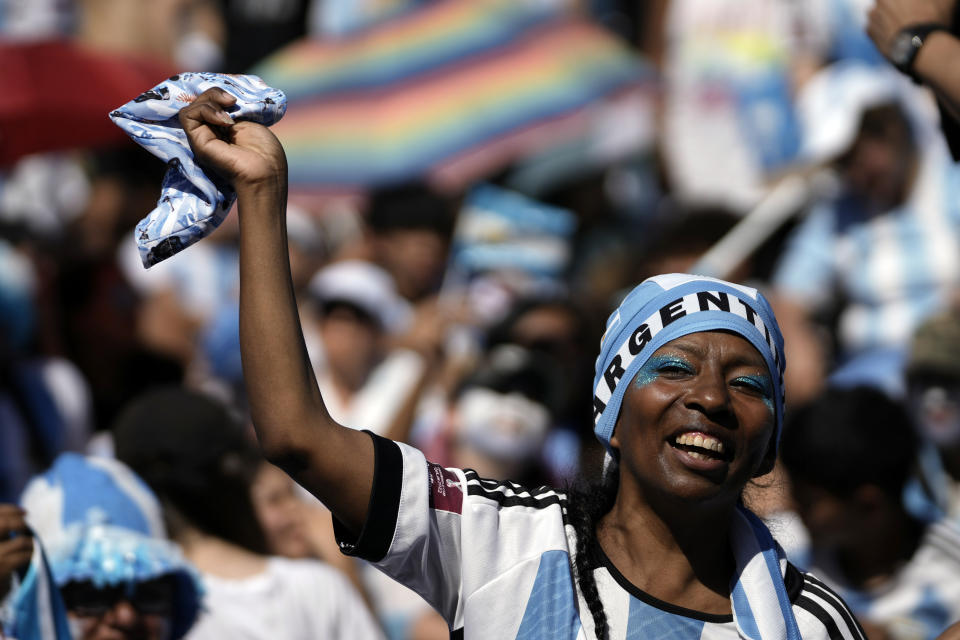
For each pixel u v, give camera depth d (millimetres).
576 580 6242
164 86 6254
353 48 17812
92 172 20812
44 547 7996
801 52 19422
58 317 15844
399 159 16719
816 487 10258
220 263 18016
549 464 12781
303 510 10656
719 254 16047
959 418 11883
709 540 6301
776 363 6367
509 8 18203
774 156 19172
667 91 20453
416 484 6156
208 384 14969
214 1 22297
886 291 16188
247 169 6074
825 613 6305
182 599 8727
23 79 16062
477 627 6152
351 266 14859
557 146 19875
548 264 16062
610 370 6453
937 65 6605
